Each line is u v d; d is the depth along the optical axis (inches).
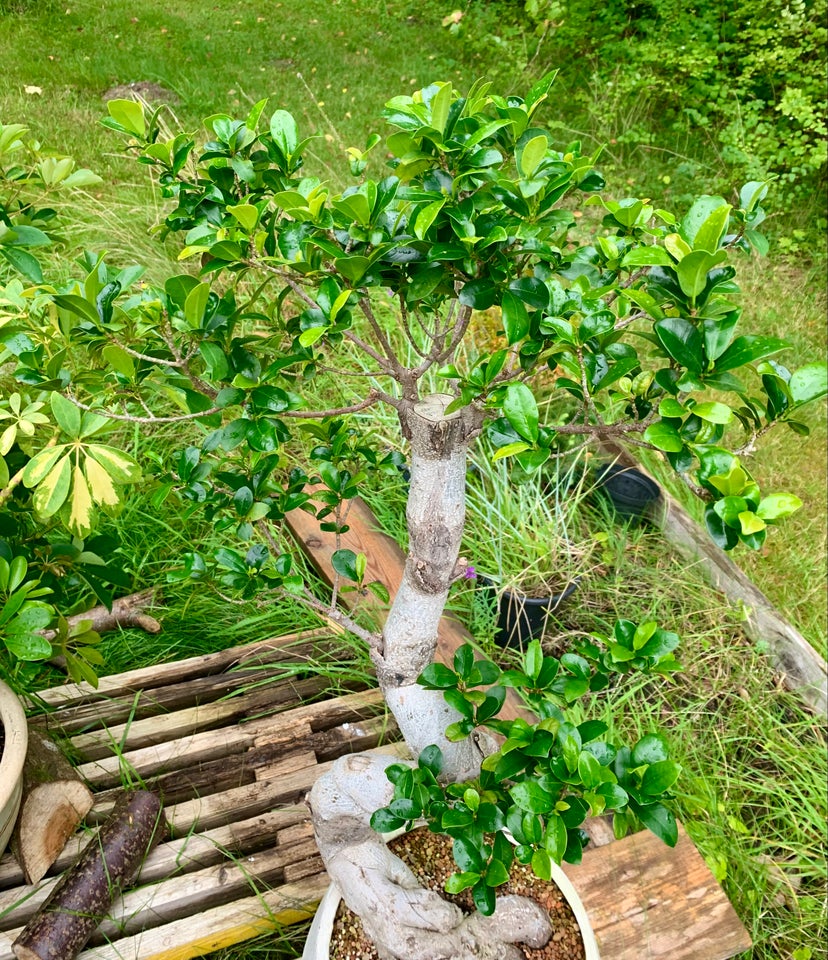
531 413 36.2
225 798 74.1
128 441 105.1
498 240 36.5
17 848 65.5
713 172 204.5
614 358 43.0
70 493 57.0
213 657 87.3
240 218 40.9
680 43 217.8
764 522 33.4
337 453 62.9
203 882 67.7
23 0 239.3
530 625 97.3
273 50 247.6
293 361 45.3
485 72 245.0
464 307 44.9
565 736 42.4
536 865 41.6
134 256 130.1
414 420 45.8
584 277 45.1
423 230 35.7
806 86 198.1
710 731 91.8
